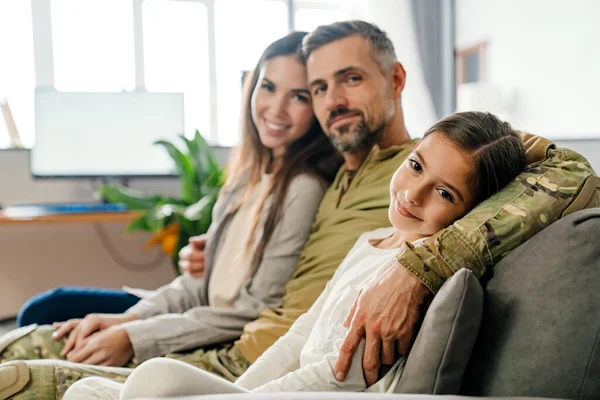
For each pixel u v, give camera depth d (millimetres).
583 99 3172
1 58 2623
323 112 1084
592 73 3152
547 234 652
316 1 3014
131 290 1378
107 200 2416
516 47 3258
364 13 2998
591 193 722
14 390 884
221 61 2916
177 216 2057
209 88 2902
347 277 840
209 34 2895
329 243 1032
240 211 1217
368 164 1061
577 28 3166
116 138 2363
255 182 1223
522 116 3162
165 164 2400
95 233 2551
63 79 2740
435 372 624
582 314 570
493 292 665
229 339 1080
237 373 1005
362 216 1012
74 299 1302
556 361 572
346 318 737
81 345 1058
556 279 603
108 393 747
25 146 2564
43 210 2158
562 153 770
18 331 1093
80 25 2750
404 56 2990
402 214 763
